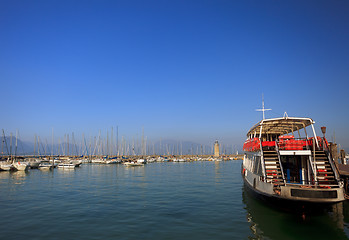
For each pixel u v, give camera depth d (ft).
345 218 62.64
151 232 53.93
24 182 149.89
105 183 142.10
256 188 74.23
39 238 51.01
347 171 99.30
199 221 61.87
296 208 57.67
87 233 53.78
